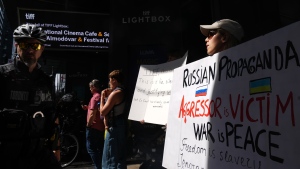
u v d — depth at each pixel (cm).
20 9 671
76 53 978
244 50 109
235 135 111
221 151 119
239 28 176
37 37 190
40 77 197
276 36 93
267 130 94
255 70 102
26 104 187
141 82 258
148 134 366
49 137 195
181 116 158
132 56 531
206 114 133
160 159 361
